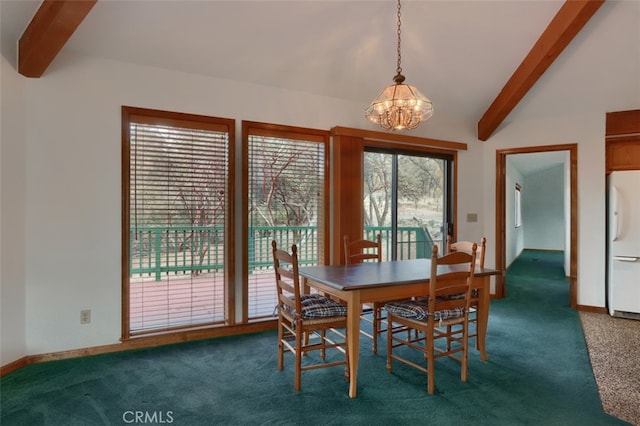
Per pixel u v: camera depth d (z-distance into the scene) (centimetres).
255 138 344
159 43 284
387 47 342
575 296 423
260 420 192
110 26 262
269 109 349
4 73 243
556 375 250
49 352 268
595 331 344
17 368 252
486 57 372
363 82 376
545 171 1005
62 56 269
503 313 404
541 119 446
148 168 301
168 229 311
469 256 243
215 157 326
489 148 480
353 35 320
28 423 189
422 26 325
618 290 387
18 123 254
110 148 286
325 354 281
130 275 297
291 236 363
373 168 428
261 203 348
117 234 288
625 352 291
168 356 277
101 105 282
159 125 304
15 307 253
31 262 261
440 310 239
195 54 301
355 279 236
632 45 340
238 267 333
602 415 200
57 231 269
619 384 236
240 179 335
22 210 257
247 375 245
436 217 467
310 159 373
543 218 1016
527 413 201
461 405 209
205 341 310
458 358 273
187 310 321
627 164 406
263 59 321
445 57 365
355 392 218
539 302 453
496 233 475
